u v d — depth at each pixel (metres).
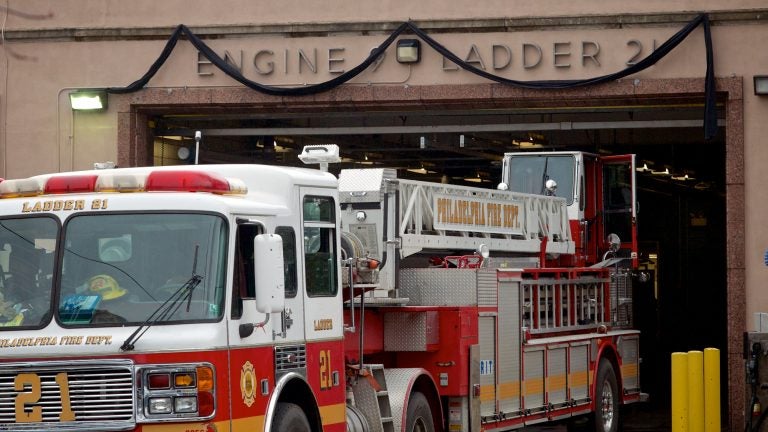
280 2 22.44
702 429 16.50
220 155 25.91
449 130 23.52
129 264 10.43
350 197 14.89
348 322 13.42
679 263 41.34
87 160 23.11
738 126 21.14
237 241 10.60
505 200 18.02
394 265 14.81
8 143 23.39
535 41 21.69
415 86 22.06
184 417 10.02
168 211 10.52
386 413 13.48
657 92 21.30
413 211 15.45
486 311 15.52
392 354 15.02
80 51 23.17
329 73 22.34
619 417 20.44
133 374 10.02
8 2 23.30
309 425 11.73
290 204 11.66
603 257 21.72
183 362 10.06
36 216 10.65
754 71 21.06
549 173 21.95
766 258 18.94
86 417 10.04
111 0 23.00
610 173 22.42
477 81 21.91
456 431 14.91
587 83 21.39
